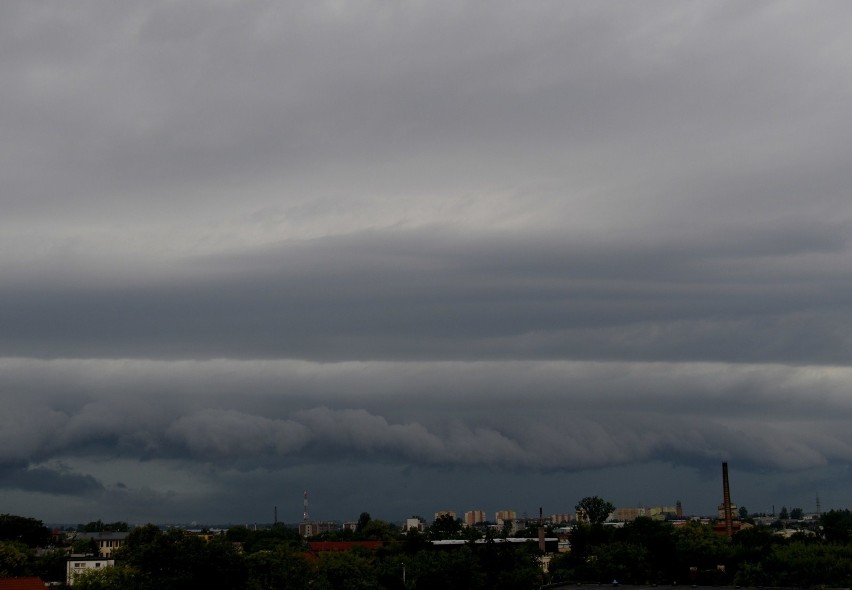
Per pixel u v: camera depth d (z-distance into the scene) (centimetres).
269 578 17638
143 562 16250
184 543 16362
